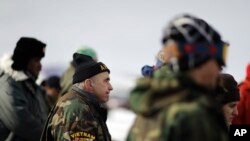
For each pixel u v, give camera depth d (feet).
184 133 10.23
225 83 17.04
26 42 24.35
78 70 19.39
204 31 10.69
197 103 10.40
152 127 10.77
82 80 19.16
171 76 10.66
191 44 10.57
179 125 10.27
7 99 23.68
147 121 10.98
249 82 23.21
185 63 10.59
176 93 10.55
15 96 23.73
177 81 10.59
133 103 11.11
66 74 26.73
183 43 10.61
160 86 10.70
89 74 19.16
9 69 24.13
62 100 18.92
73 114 18.45
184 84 10.57
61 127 18.43
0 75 24.32
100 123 18.97
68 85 26.35
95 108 19.04
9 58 24.29
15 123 23.62
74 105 18.58
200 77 10.66
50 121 18.89
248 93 23.09
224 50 10.92
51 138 18.92
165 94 10.66
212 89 10.77
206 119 10.32
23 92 24.06
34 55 24.32
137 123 11.35
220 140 10.44
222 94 16.99
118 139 42.45
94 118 18.75
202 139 10.20
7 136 23.85
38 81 32.32
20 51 24.14
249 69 23.35
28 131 23.80
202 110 10.35
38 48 24.44
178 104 10.46
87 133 18.40
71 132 18.30
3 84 23.89
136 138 11.24
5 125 23.81
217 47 10.78
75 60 23.11
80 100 18.79
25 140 23.95
